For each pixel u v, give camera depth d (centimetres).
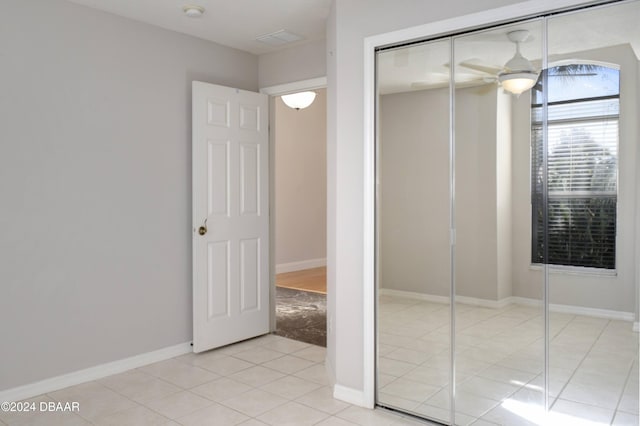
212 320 403
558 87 238
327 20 357
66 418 286
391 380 299
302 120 838
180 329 399
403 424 281
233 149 416
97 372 347
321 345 427
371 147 298
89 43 340
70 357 334
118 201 358
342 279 313
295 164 828
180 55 395
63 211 329
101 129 347
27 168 313
